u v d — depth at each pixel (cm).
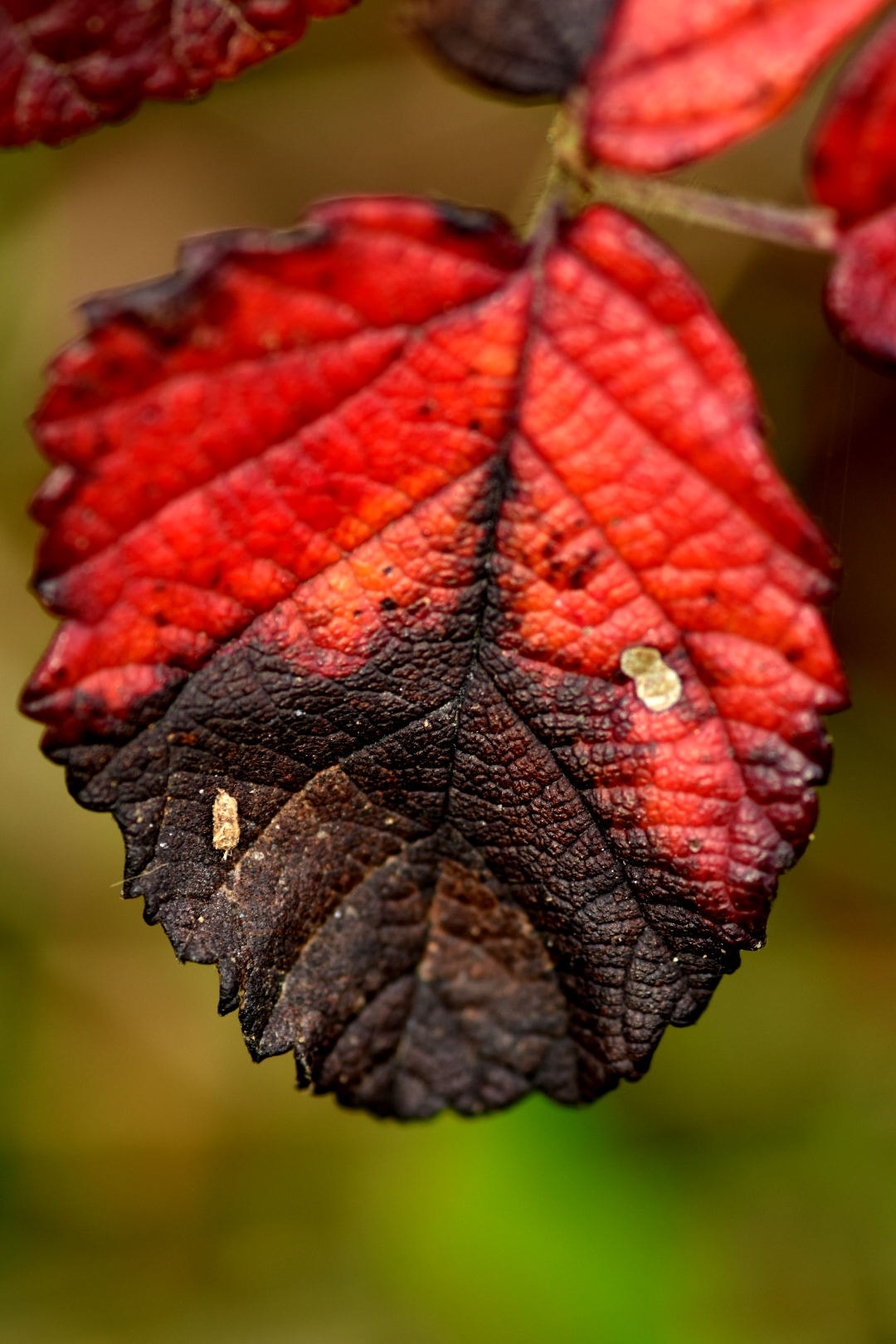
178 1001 37
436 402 20
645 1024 21
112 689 20
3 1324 34
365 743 20
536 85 19
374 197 19
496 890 21
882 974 33
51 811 35
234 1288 35
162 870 20
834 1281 30
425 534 20
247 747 20
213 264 19
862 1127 32
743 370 20
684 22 19
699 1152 32
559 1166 31
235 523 20
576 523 20
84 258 32
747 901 20
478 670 20
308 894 21
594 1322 30
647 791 20
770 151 27
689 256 31
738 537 20
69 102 20
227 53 20
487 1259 31
